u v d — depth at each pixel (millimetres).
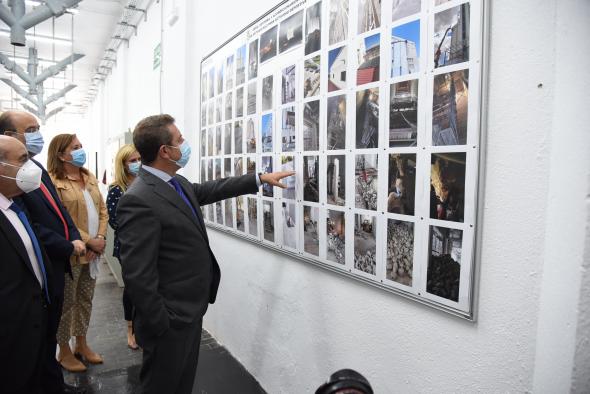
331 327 1503
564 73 740
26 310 1458
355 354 1378
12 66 7078
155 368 1438
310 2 1507
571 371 736
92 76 9906
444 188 994
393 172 1146
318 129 1479
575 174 726
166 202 1438
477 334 949
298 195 1626
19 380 1464
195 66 2904
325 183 1456
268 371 2008
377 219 1216
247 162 2055
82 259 2281
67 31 6707
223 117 2338
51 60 8180
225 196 1811
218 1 2451
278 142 1757
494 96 894
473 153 921
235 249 2350
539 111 808
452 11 957
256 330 2119
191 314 1460
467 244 942
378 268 1226
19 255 1444
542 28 799
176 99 3303
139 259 1324
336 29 1366
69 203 2273
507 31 865
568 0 731
